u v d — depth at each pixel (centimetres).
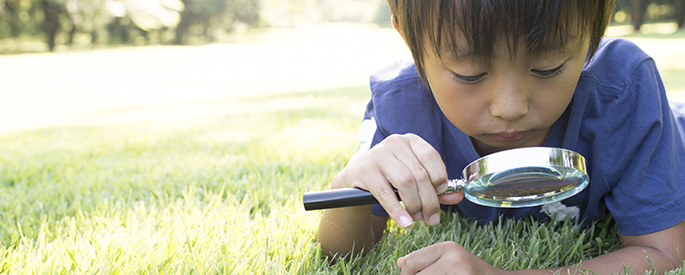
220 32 4509
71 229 145
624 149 110
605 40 119
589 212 124
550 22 72
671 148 110
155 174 216
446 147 125
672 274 100
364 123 138
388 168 94
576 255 120
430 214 94
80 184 206
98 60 2125
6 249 137
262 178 200
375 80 135
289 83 938
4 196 194
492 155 83
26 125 497
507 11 72
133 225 143
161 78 1267
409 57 136
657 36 1947
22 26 3266
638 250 104
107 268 109
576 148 113
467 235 128
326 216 120
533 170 82
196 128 370
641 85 111
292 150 254
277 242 123
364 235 120
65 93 992
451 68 81
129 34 3931
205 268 107
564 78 80
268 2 4762
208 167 224
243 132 334
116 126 425
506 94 79
